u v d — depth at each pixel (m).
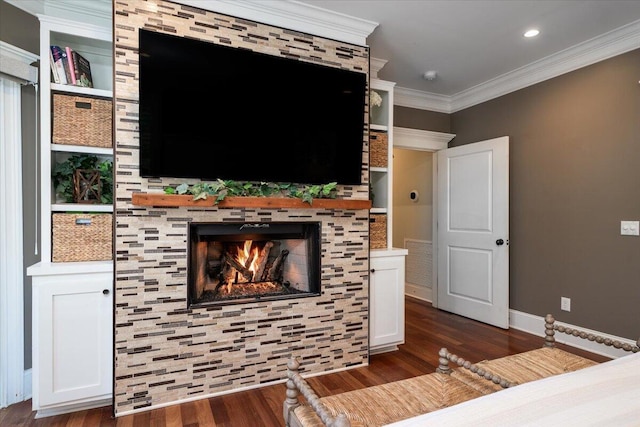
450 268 4.24
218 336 2.27
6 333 2.19
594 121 3.01
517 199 3.67
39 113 2.38
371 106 3.08
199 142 2.19
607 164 2.91
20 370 2.24
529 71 3.48
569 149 3.19
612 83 2.89
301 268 2.68
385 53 3.20
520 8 2.49
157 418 2.01
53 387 1.96
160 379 2.12
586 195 3.06
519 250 3.64
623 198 2.81
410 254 5.12
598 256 2.98
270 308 2.42
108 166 2.32
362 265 2.74
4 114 2.20
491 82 3.85
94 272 2.04
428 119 4.35
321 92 2.53
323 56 2.58
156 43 2.06
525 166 3.59
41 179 2.10
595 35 2.87
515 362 1.95
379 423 1.39
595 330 2.99
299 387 1.32
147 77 2.05
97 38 2.21
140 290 2.08
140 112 2.04
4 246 2.20
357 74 2.64
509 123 3.75
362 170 2.75
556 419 0.92
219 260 2.62
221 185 2.19
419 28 2.76
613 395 1.04
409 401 1.56
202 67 2.17
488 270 3.78
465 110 4.29
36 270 1.91
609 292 2.90
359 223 2.73
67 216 2.14
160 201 2.04
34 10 2.32
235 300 2.35
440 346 3.15
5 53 2.15
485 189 3.82
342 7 2.47
